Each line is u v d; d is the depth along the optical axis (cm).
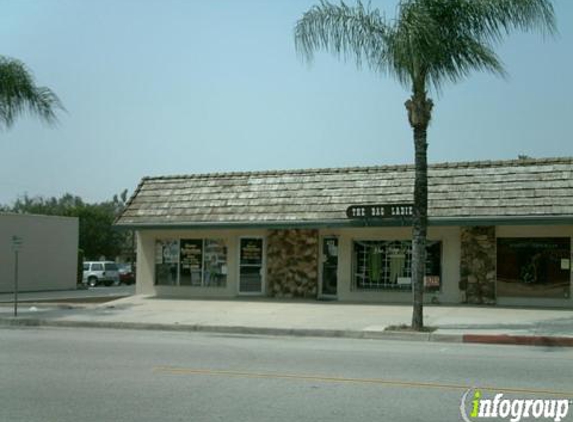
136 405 865
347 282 2470
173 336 1673
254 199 2586
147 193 2784
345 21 1681
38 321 1977
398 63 1658
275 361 1221
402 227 2386
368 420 785
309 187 2536
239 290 2642
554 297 2209
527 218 2153
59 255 4006
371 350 1386
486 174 2308
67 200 8519
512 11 1627
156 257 2755
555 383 1007
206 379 1040
